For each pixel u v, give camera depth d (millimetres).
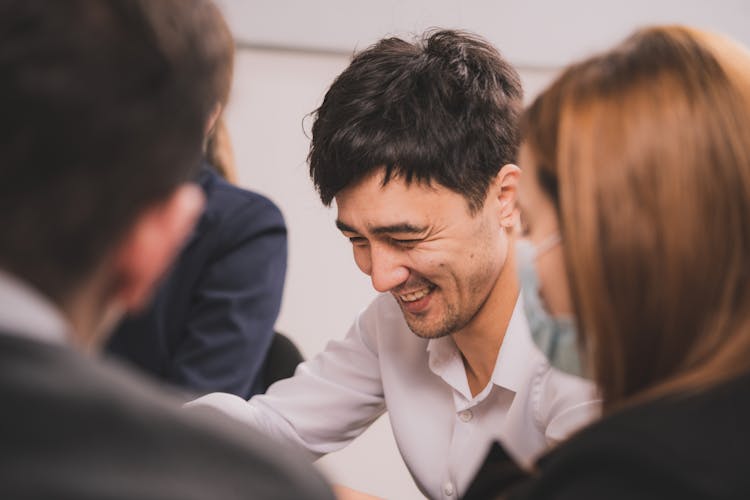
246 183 2389
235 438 424
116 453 385
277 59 2336
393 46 1060
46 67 391
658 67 607
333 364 1336
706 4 2404
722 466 497
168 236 468
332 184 1032
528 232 691
